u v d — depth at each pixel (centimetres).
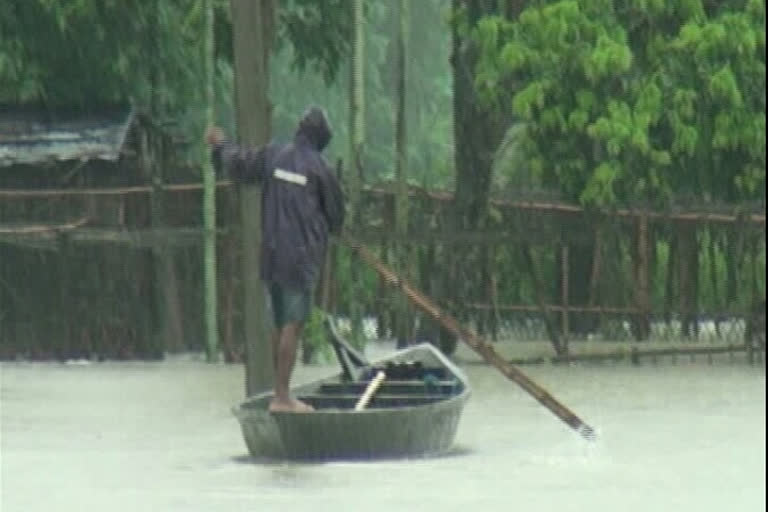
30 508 4869
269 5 9962
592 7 9400
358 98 9744
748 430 6519
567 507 4778
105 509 4834
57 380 8938
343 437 5588
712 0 9712
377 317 10294
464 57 10319
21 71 10994
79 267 10250
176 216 10394
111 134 10806
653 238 10494
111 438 6469
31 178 10875
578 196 9625
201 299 10325
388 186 10162
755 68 9406
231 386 8562
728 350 9750
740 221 10062
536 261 10638
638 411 7200
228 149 5778
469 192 10181
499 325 10744
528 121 9575
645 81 9406
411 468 5484
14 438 6462
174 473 5462
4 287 10300
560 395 7906
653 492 5031
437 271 10044
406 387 6016
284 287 5653
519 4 9944
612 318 10631
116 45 11138
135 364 9994
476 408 7388
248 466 5584
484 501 4872
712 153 9569
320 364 9594
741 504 4822
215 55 11400
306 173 5669
